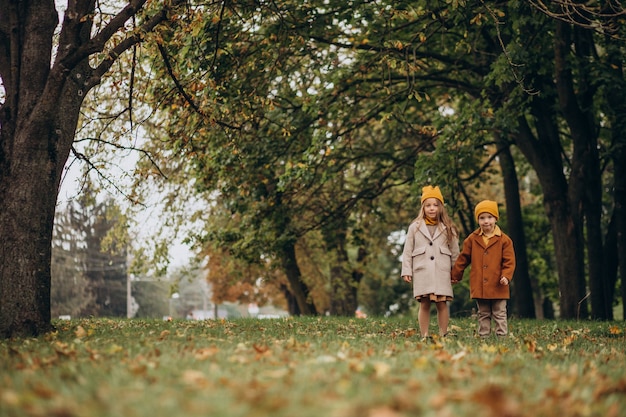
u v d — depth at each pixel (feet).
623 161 56.85
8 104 30.89
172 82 43.24
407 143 71.20
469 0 44.37
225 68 46.42
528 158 56.03
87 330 31.27
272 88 51.78
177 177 65.46
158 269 72.33
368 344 24.49
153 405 11.60
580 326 41.27
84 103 47.01
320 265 104.37
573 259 54.08
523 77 45.16
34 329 29.58
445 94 66.18
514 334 35.24
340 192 72.74
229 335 28.81
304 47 50.01
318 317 49.11
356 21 49.06
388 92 47.16
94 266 188.14
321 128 53.01
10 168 30.19
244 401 12.02
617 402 14.14
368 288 138.62
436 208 30.58
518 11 45.39
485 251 30.66
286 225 67.51
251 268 95.71
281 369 16.44
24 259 29.68
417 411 11.69
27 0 31.53
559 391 14.74
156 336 27.14
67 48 30.30
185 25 35.65
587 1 45.73
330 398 12.19
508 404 12.00
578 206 54.34
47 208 30.50
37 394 13.29
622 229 56.80
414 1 47.65
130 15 31.35
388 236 107.55
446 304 30.76
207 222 74.95
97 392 12.84
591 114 56.13
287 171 53.83
